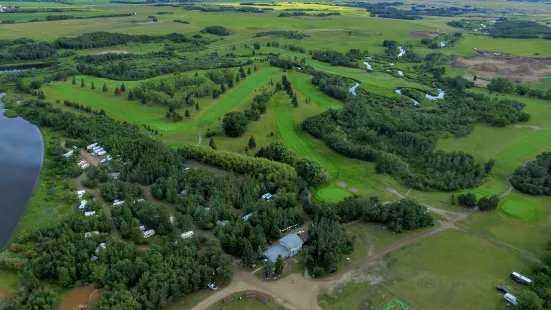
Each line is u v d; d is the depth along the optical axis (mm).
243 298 108562
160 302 102750
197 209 138000
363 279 116375
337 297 109875
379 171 174875
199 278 109938
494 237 135000
